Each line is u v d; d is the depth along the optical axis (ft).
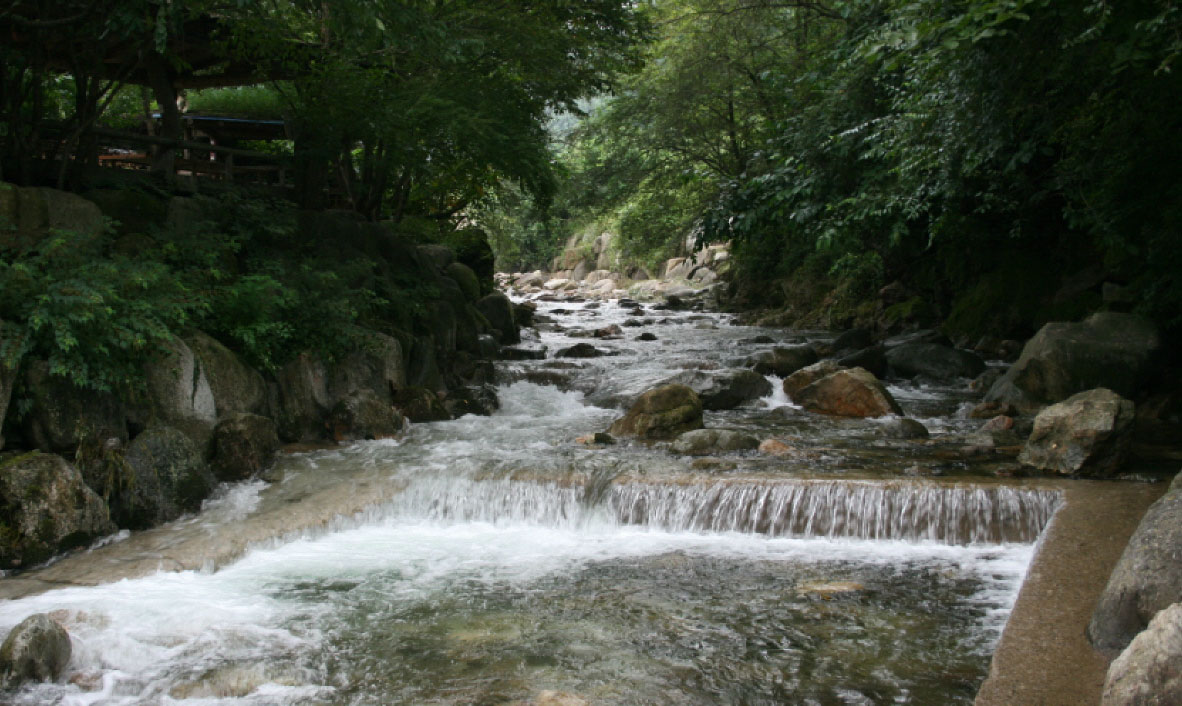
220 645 18.47
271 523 25.82
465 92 46.73
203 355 30.73
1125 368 40.65
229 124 58.23
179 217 37.65
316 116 46.26
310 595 21.52
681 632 19.06
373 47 40.24
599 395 46.52
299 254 42.55
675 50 83.30
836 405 43.04
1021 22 29.78
